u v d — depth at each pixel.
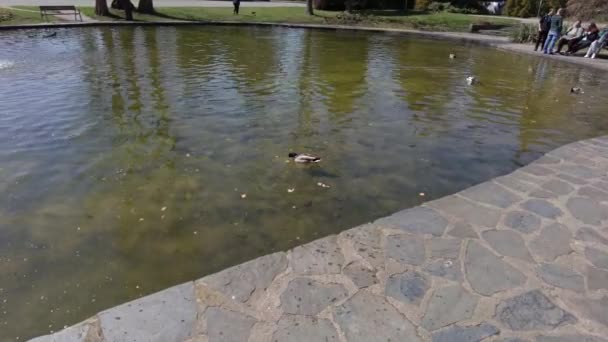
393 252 3.42
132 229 3.99
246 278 3.09
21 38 15.73
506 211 4.12
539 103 8.97
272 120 7.17
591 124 7.54
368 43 18.53
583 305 2.85
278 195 4.68
